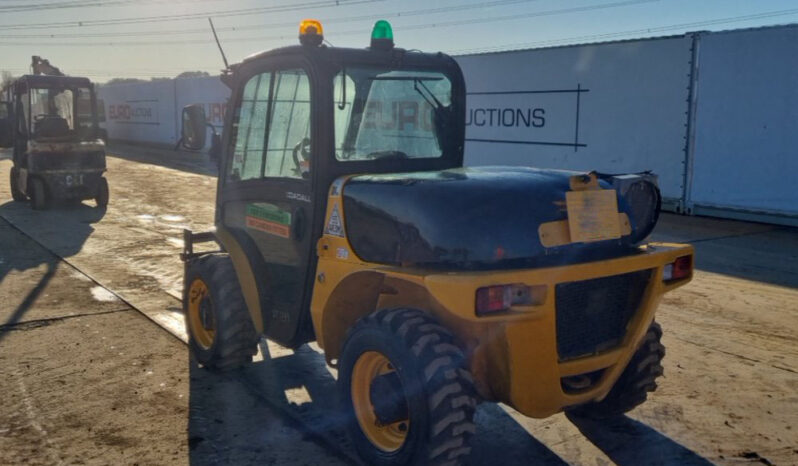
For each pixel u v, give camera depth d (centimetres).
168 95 2994
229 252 478
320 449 414
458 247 342
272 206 455
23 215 1293
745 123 1127
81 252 970
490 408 471
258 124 470
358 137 427
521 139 1466
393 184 377
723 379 515
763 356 561
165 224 1209
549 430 439
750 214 1144
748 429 439
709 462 400
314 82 410
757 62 1099
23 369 535
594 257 359
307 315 436
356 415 384
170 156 2697
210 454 407
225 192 509
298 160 434
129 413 459
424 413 338
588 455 409
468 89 1568
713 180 1178
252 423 446
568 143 1377
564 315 355
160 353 571
